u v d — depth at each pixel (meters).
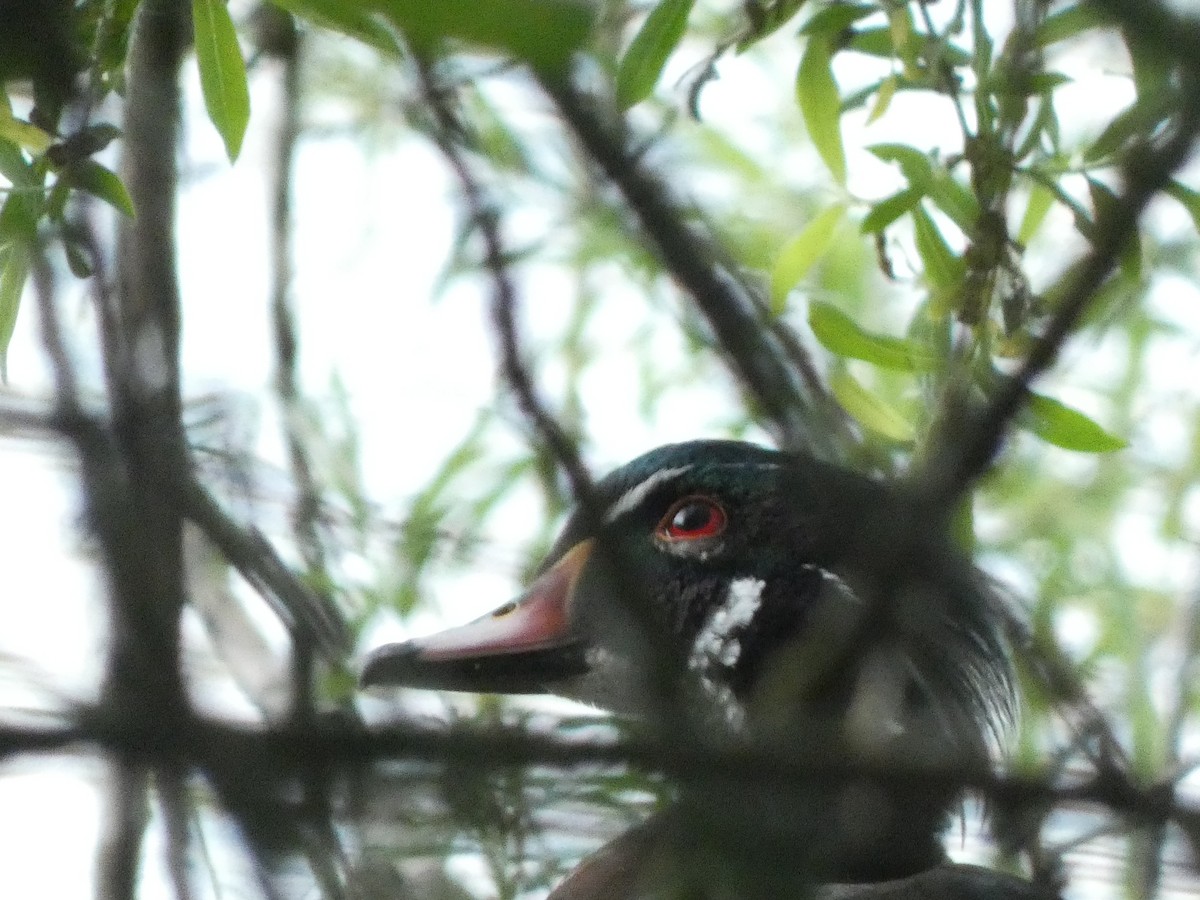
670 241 6.74
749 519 8.78
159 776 4.37
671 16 5.97
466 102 6.93
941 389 6.55
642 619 5.14
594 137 6.07
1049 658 7.68
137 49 6.45
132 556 5.03
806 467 7.20
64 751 4.05
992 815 5.49
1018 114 6.47
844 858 6.69
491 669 8.48
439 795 4.78
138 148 6.54
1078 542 8.84
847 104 6.95
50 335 6.14
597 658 8.40
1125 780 5.03
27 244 6.06
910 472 5.71
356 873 5.24
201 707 4.25
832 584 8.48
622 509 8.91
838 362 7.70
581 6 3.20
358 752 4.25
